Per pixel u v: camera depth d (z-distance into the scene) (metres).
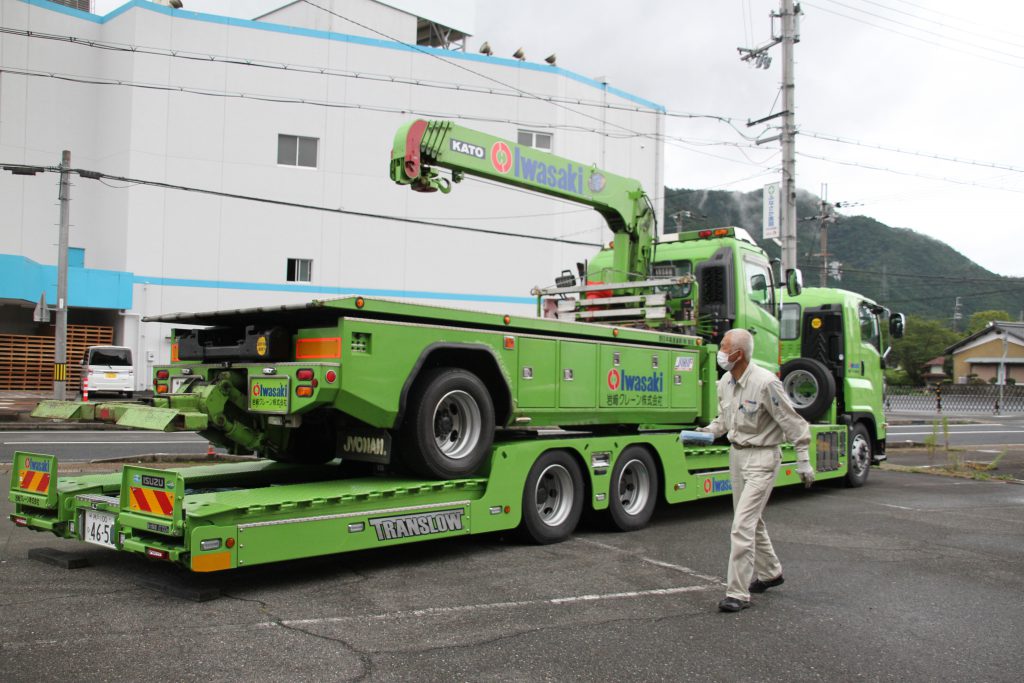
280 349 6.25
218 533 5.21
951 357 70.19
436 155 8.21
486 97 31.09
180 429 5.84
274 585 5.79
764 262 10.84
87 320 29.45
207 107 27.75
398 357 6.27
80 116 28.97
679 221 39.25
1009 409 40.97
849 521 9.09
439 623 4.98
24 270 24.59
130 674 4.01
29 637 4.54
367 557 6.76
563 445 7.54
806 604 5.68
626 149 34.31
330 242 29.34
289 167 28.77
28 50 28.08
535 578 6.14
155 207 27.23
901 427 28.53
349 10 31.30
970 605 5.77
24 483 6.51
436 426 6.74
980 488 12.45
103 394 25.53
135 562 6.32
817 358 12.27
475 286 31.41
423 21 34.81
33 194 28.44
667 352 9.02
